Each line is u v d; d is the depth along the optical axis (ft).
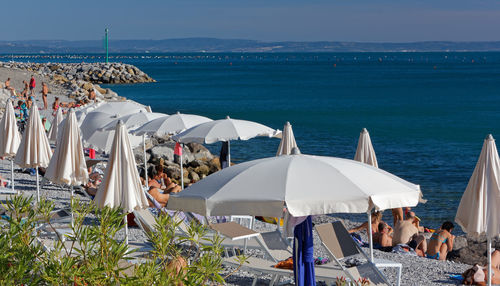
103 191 28.25
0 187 45.29
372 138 119.14
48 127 77.20
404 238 39.47
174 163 77.00
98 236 15.90
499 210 26.68
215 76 422.00
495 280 31.01
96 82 325.62
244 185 21.81
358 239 42.09
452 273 32.09
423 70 537.65
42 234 31.01
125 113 60.90
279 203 20.53
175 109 177.47
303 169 22.50
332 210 20.77
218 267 16.63
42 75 246.47
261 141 109.70
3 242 15.74
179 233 32.94
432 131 131.13
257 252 33.83
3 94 134.92
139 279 14.62
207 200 21.30
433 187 71.36
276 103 203.62
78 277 14.74
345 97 233.35
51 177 33.24
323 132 127.65
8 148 43.68
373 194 21.27
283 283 27.99
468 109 185.47
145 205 29.04
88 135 57.26
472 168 84.38
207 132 45.78
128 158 28.60
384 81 353.51
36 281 15.19
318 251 35.17
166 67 632.79
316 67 638.12
